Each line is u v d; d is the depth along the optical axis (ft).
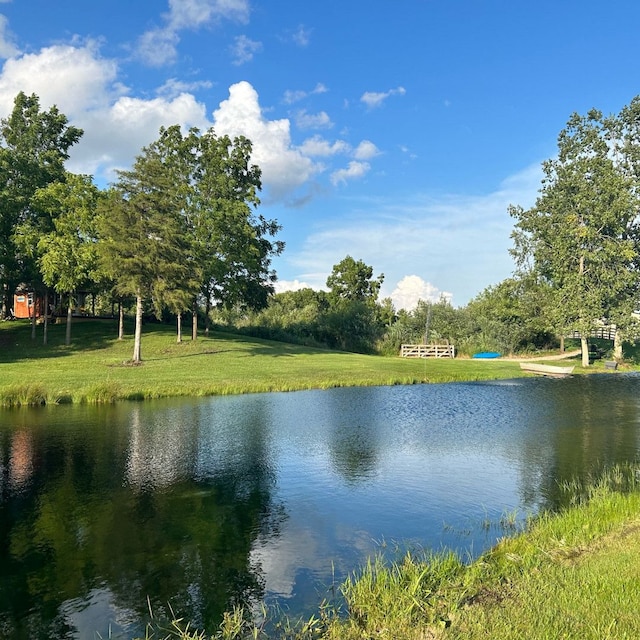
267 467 40.06
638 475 37.93
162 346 125.39
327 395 79.30
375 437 50.85
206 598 20.72
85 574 22.84
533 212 166.30
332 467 40.16
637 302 144.05
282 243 158.92
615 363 136.98
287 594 20.92
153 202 99.04
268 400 73.36
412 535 27.07
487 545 25.59
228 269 133.49
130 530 27.68
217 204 131.85
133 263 96.48
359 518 29.55
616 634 14.30
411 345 166.91
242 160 139.74
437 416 63.00
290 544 25.94
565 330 144.25
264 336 177.78
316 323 186.60
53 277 109.81
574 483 36.01
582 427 56.80
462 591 18.53
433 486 35.50
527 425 57.62
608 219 135.33
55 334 136.36
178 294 98.94
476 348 169.58
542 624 15.14
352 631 17.03
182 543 26.03
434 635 15.53
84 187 113.60
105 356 109.91
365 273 298.97
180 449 45.42
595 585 17.56
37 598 20.86
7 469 38.91
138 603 20.42
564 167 149.59
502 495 33.60
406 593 18.80
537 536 24.59
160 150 133.80
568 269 146.41
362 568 23.13
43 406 65.46
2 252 111.14
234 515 29.94
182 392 75.66
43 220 117.29
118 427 53.78
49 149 138.21
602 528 24.77
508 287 183.62
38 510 30.63
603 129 148.97
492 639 14.61
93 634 18.43
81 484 35.50
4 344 120.88
